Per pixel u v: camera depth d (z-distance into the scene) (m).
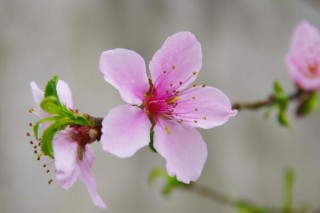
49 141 0.26
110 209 0.48
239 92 0.57
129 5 0.52
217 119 0.27
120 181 0.49
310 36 0.34
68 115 0.26
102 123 0.26
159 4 0.54
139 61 0.27
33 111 0.27
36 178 0.47
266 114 0.32
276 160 0.58
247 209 0.36
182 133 0.27
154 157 0.51
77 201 0.48
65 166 0.26
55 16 0.49
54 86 0.26
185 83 0.28
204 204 0.53
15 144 0.46
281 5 0.61
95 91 0.49
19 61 0.48
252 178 0.56
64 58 0.49
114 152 0.26
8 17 0.48
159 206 0.51
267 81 0.59
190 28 0.55
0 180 0.46
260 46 0.59
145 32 0.53
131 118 0.27
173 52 0.28
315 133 0.61
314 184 0.60
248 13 0.59
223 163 0.55
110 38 0.51
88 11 0.51
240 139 0.56
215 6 0.57
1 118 0.46
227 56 0.57
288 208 0.36
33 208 0.46
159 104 0.28
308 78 0.34
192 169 0.27
